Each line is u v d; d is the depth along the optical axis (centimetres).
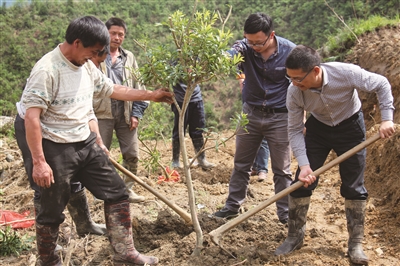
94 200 537
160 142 865
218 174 638
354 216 375
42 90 309
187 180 383
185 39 354
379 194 490
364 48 754
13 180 664
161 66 357
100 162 349
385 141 529
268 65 424
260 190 577
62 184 332
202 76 365
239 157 459
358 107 366
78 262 398
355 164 369
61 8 4794
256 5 4188
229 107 3988
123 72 504
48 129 325
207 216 450
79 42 311
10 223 465
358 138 369
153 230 438
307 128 385
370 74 345
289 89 362
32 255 401
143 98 378
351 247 374
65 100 324
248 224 439
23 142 349
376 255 381
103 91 367
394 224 425
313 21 3431
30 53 4038
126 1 4962
